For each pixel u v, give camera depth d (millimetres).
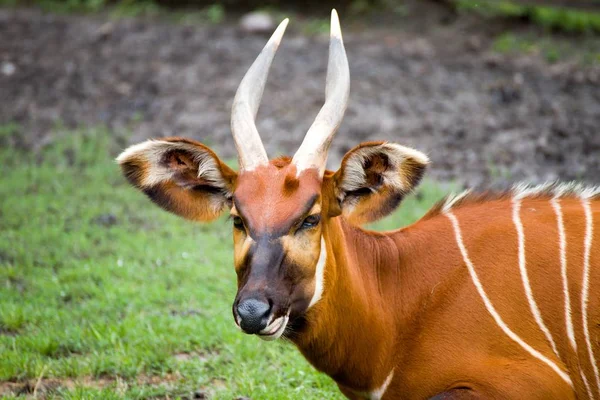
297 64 27234
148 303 12766
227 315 12289
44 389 10367
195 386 10406
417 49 29156
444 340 8219
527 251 8367
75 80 26094
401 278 8625
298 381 10477
